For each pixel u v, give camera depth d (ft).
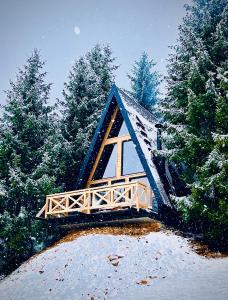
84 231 51.49
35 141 62.54
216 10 54.29
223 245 39.37
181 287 28.50
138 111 65.87
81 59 77.20
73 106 71.31
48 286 35.73
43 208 53.36
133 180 57.31
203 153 44.37
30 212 56.95
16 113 58.75
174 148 47.88
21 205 57.62
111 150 63.62
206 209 38.63
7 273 49.62
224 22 51.67
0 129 58.59
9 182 56.13
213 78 45.24
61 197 58.23
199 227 47.98
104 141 63.10
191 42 51.08
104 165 63.10
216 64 50.47
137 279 33.24
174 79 53.93
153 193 50.01
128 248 40.50
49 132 63.46
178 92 51.37
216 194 40.73
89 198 51.29
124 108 56.59
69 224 54.24
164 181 52.47
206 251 38.93
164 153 47.14
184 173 46.83
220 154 39.09
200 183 40.32
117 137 61.93
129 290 30.86
